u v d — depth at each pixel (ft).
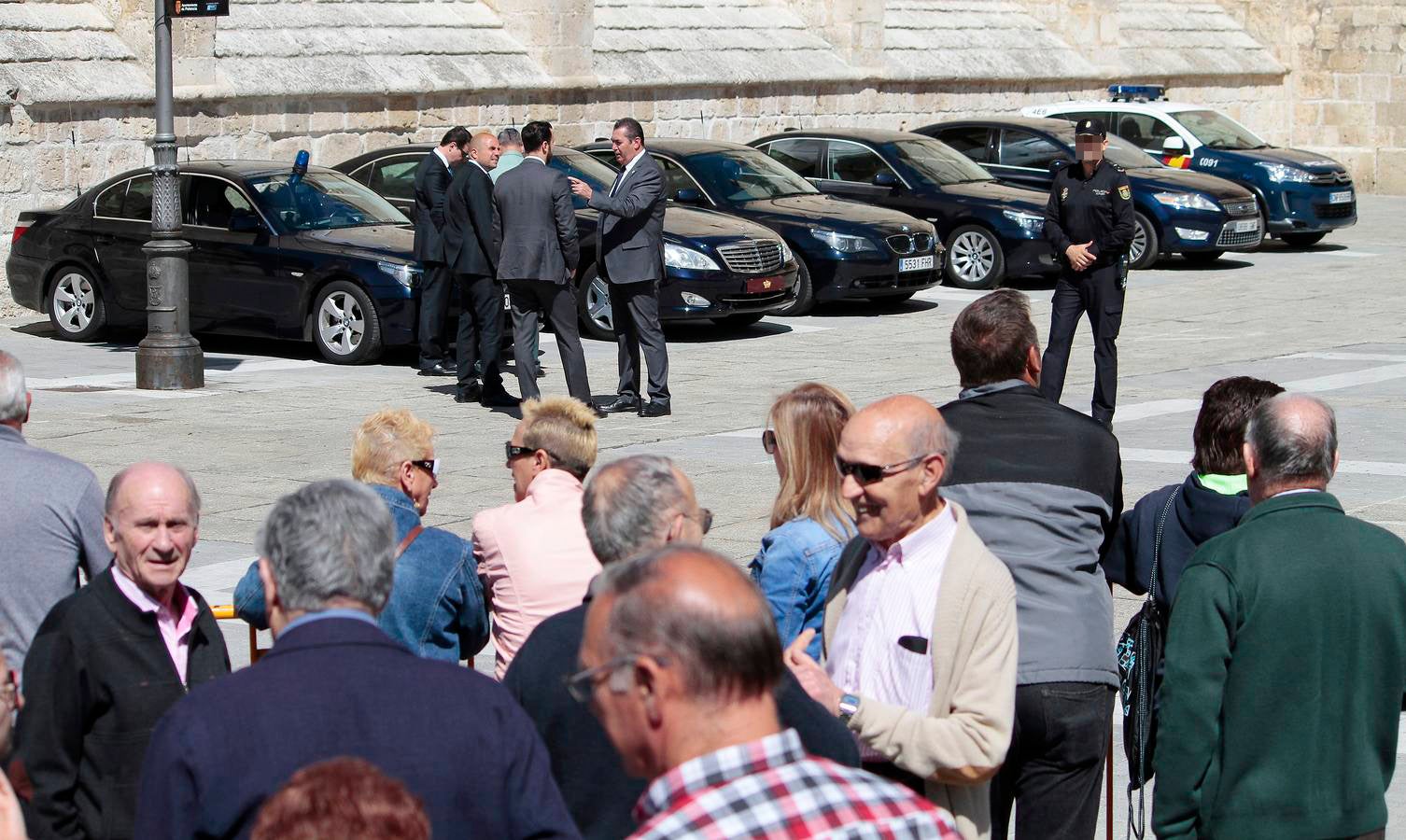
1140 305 75.87
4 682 13.38
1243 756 15.30
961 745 14.62
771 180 76.84
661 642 10.05
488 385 50.14
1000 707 14.83
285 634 12.32
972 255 82.64
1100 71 134.62
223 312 60.44
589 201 47.11
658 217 47.96
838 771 10.21
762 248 66.23
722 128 107.86
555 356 61.52
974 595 15.05
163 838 11.65
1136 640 18.93
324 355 58.80
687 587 10.20
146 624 15.53
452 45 92.99
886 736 14.61
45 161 73.36
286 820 8.86
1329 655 15.24
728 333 67.46
